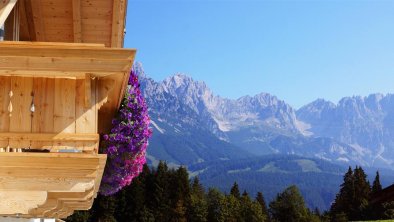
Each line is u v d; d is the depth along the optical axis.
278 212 121.44
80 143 5.11
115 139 8.11
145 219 91.19
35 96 5.11
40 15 8.82
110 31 9.24
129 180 8.52
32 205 5.23
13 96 5.08
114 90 5.60
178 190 99.06
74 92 5.14
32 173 5.04
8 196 5.15
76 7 8.41
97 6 8.39
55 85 5.14
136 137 8.23
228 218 107.06
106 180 8.46
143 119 8.29
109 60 4.86
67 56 4.80
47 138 5.06
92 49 4.83
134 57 4.88
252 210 112.56
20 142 5.05
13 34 8.34
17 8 8.66
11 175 5.01
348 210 110.38
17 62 4.76
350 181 113.00
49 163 5.05
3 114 5.05
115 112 8.06
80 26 8.95
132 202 91.19
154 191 95.50
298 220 119.31
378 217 96.62
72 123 5.11
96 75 5.03
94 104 5.13
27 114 5.08
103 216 87.44
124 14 8.52
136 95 8.22
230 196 111.06
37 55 4.77
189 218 99.50
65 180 5.11
